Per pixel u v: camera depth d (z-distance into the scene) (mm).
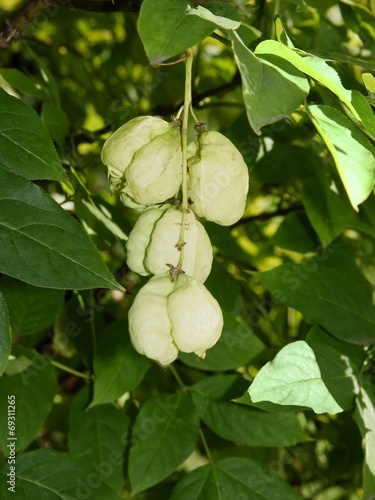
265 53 324
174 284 332
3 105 344
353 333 468
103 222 476
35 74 696
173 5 307
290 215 565
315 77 322
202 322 322
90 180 639
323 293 473
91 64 753
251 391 408
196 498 451
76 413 483
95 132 565
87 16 728
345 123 327
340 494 753
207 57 697
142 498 679
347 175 309
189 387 476
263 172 545
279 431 469
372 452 423
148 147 343
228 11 372
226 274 537
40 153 339
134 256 350
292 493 458
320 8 562
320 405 420
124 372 472
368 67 351
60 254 323
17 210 326
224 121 712
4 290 490
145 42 299
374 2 519
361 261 684
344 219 516
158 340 325
